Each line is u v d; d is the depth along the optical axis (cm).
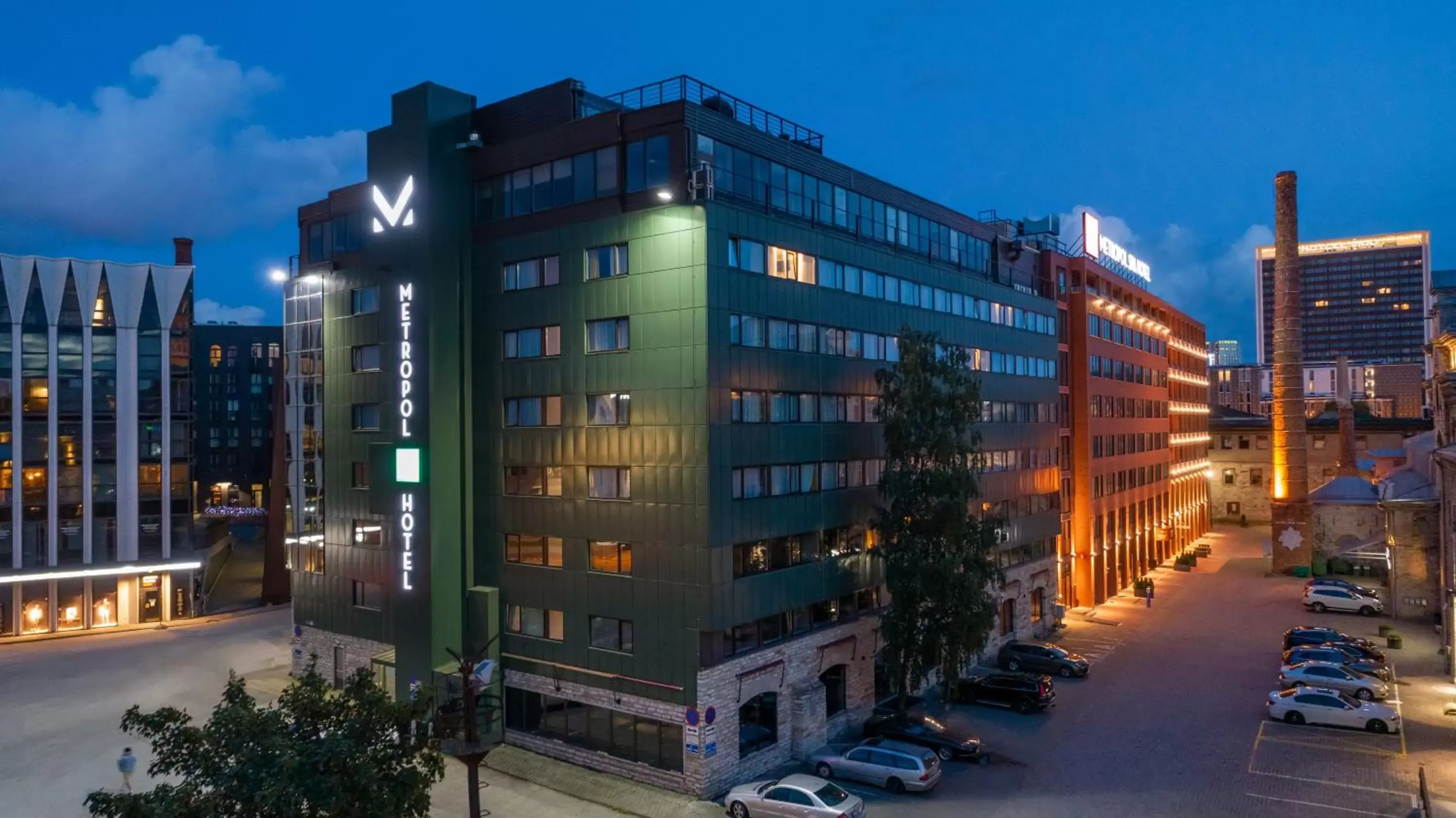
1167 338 9588
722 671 3297
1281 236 8575
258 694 4481
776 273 3650
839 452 4006
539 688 3700
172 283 6494
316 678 2070
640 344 3444
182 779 3431
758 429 3516
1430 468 7012
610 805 3156
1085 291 6900
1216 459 12888
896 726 3756
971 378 4219
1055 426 6175
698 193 3331
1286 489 8475
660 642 3341
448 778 3419
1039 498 5903
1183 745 3775
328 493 4584
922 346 3891
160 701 4409
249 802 1695
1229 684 4738
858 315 4175
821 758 3466
